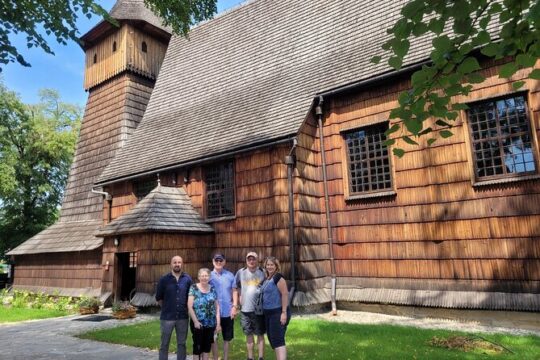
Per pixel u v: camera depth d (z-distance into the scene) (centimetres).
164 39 2214
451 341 726
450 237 1015
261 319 613
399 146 1121
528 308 882
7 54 751
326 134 1261
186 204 1427
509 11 321
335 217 1211
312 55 1420
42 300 1716
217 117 1526
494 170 984
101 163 1977
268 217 1227
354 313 1109
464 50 344
